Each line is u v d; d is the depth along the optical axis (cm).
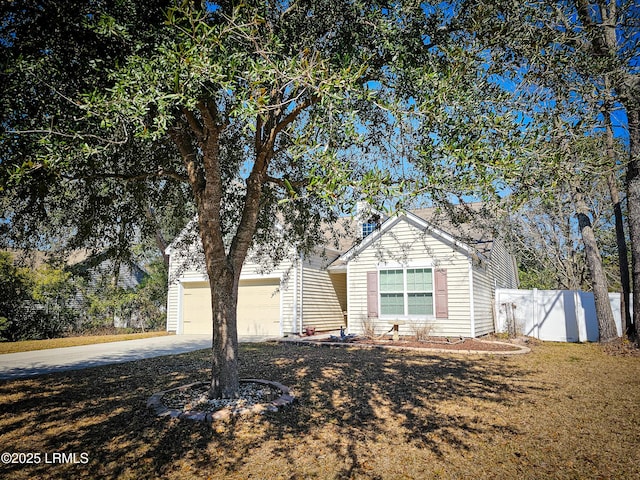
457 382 728
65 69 471
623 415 542
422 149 416
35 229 636
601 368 878
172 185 774
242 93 361
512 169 349
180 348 1287
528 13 465
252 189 593
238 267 588
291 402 576
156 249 2180
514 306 1558
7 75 378
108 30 409
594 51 546
